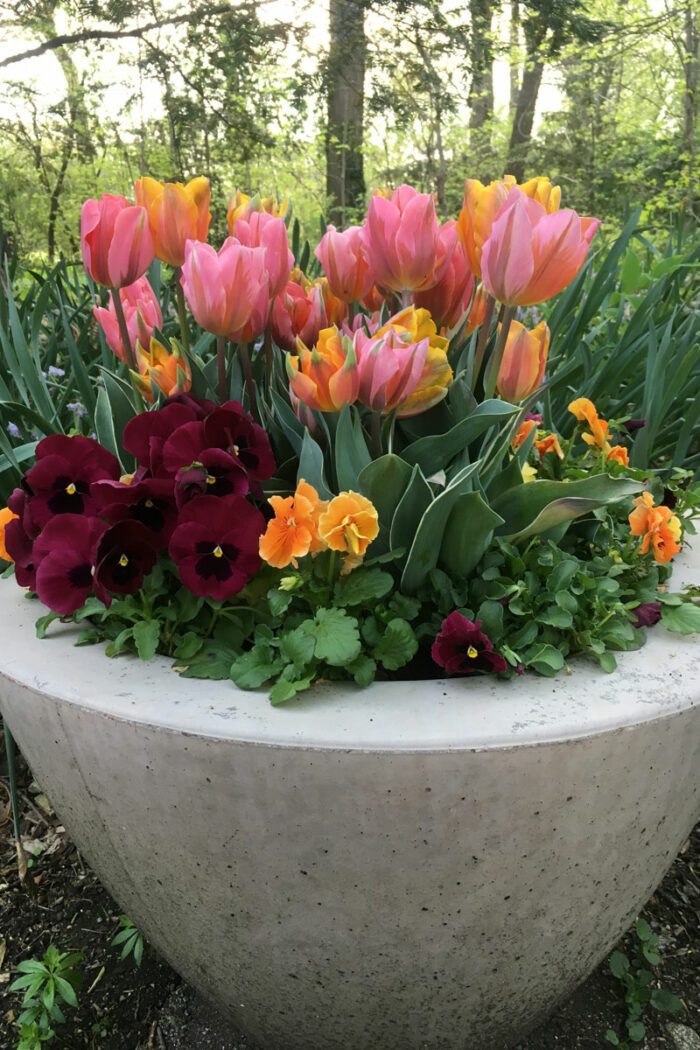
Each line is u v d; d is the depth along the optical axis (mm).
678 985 1438
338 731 824
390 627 960
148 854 998
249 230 1064
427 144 11383
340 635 899
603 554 1147
